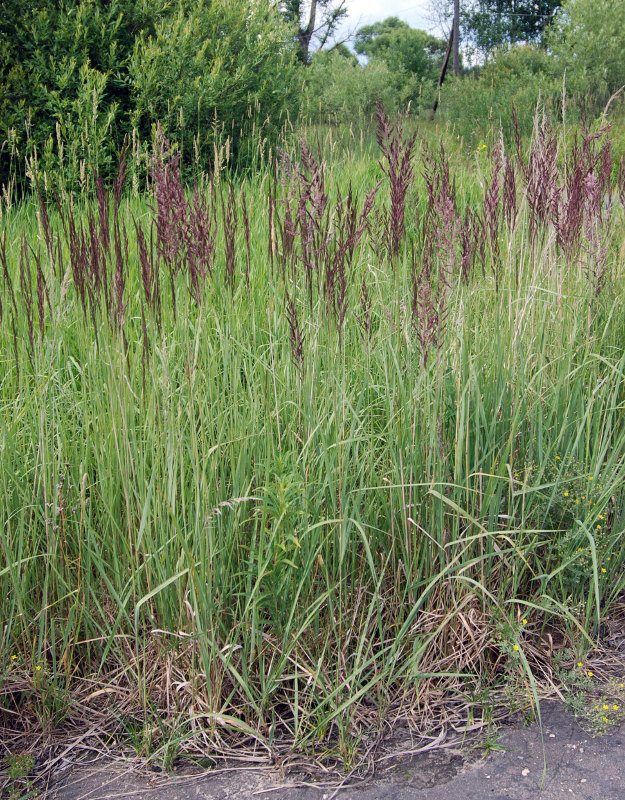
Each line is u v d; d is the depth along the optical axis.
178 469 2.83
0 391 3.37
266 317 3.84
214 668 2.49
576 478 2.91
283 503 2.40
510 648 2.62
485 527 2.91
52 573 2.74
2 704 2.58
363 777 2.30
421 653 2.69
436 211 2.99
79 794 2.26
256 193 6.05
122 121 8.03
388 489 2.90
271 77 9.06
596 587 2.58
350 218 2.84
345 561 2.78
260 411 2.97
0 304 3.12
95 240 2.80
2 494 2.66
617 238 4.50
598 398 3.25
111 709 2.58
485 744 2.42
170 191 2.83
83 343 3.17
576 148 3.98
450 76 20.41
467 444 2.77
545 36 18.27
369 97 16.20
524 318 3.30
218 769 2.35
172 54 7.93
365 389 3.11
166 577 2.56
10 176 7.34
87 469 2.94
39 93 7.50
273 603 2.57
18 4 7.62
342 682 2.56
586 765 2.30
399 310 3.09
